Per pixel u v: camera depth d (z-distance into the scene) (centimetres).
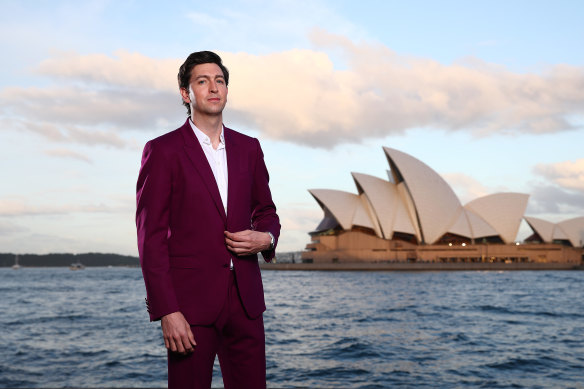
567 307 2056
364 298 2689
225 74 237
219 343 225
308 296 2945
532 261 8262
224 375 234
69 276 10569
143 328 1487
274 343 1166
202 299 212
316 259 8506
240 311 220
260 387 224
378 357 970
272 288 4022
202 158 222
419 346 1091
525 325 1453
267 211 250
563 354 977
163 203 214
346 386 749
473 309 1975
